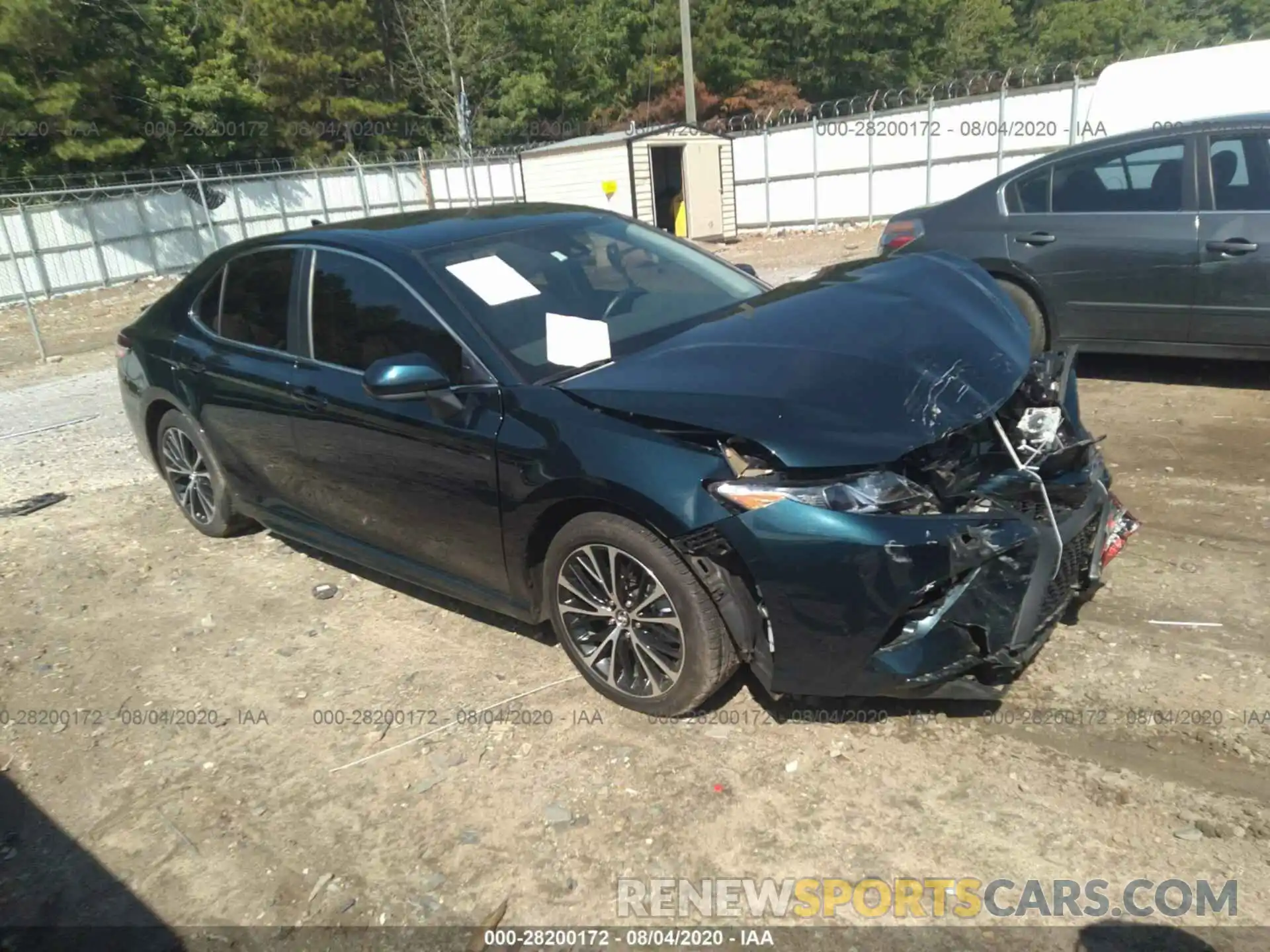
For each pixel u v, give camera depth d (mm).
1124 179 5914
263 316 4426
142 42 30469
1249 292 5488
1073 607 3654
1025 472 3051
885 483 2785
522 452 3246
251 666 3945
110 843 3018
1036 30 49031
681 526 2883
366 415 3766
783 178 23828
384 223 4316
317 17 36031
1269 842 2533
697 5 38125
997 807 2742
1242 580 3779
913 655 2783
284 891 2738
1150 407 5875
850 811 2783
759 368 3111
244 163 31156
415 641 4008
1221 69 13117
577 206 4758
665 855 2695
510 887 2654
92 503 6043
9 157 28203
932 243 6570
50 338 16281
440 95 41188
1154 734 2967
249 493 4742
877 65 37781
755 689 3389
